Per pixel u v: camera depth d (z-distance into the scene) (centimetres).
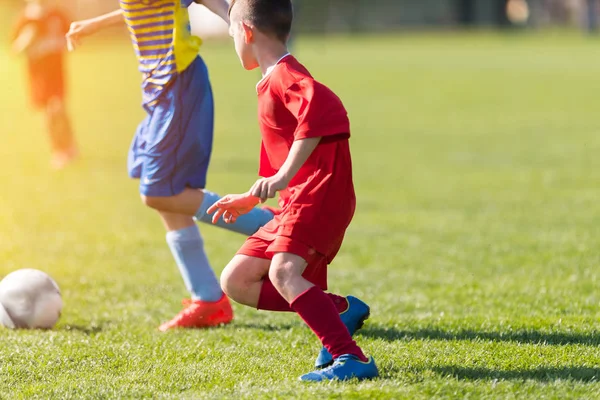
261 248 1343
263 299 1354
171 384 1314
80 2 16912
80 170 4219
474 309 1884
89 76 10981
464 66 12188
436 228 2872
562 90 8975
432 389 1236
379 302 1962
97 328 1736
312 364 1432
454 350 1499
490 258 2431
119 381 1335
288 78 1248
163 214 1755
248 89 9125
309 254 1258
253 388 1273
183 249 1747
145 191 1703
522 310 1856
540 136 5597
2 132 5862
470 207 3256
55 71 4288
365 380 1285
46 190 3628
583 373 1347
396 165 4406
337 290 2097
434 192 3594
